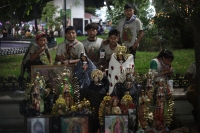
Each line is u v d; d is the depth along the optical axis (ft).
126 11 25.84
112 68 21.83
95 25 24.53
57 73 22.47
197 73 21.53
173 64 39.58
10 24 111.04
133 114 20.72
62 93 21.16
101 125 20.44
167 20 53.31
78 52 23.77
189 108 25.29
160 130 21.18
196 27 21.08
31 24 123.54
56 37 89.25
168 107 21.48
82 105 20.77
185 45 54.95
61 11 71.61
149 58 44.06
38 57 25.00
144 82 21.47
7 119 24.57
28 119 20.03
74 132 20.13
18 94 24.73
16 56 54.24
